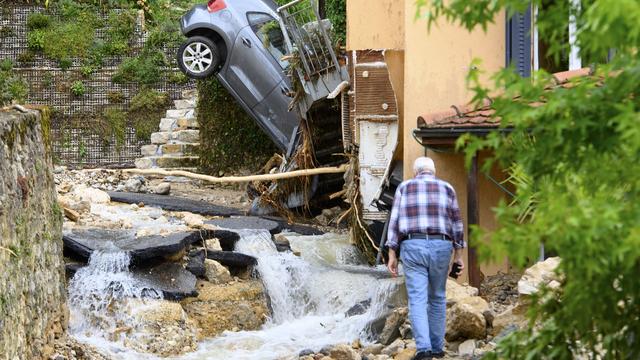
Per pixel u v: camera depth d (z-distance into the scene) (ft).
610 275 14.90
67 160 78.23
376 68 48.39
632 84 14.37
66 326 36.45
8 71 81.25
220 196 66.39
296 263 45.98
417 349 32.14
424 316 32.24
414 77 46.96
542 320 17.52
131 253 40.42
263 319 42.34
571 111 14.69
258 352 37.81
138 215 52.54
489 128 41.45
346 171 50.96
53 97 80.79
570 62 44.98
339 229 57.41
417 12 15.38
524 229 14.15
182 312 39.50
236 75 66.18
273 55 65.46
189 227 46.70
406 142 46.98
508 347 17.48
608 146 14.53
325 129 58.54
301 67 57.06
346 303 44.04
